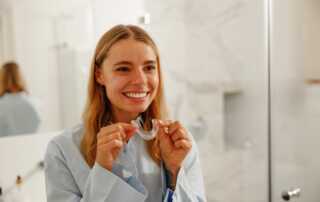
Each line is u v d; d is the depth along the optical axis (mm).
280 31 1398
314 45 1303
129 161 840
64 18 1358
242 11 1682
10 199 1251
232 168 1793
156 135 876
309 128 1333
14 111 1264
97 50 839
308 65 1325
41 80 1320
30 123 1297
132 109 786
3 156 1244
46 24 1321
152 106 914
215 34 1815
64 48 1363
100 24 1438
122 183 748
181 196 816
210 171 1882
